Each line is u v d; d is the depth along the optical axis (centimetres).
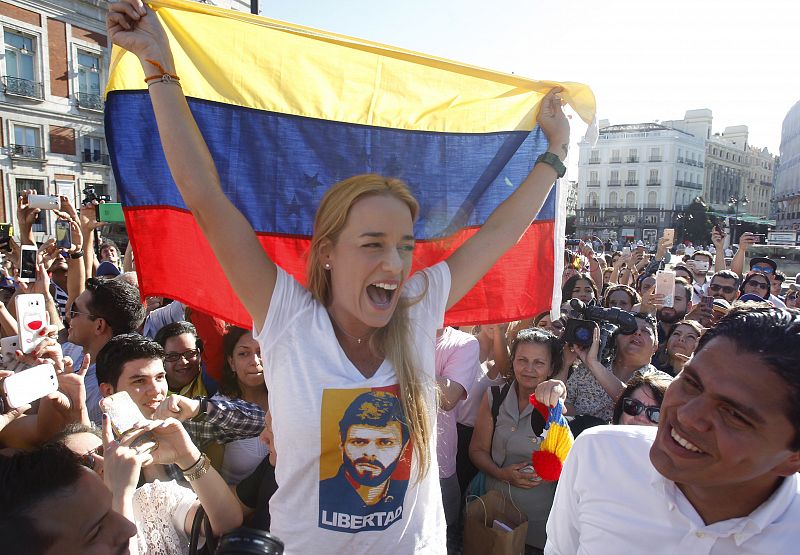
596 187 7081
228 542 95
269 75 190
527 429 278
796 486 117
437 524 144
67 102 2342
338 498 130
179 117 139
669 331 495
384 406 133
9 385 171
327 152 199
